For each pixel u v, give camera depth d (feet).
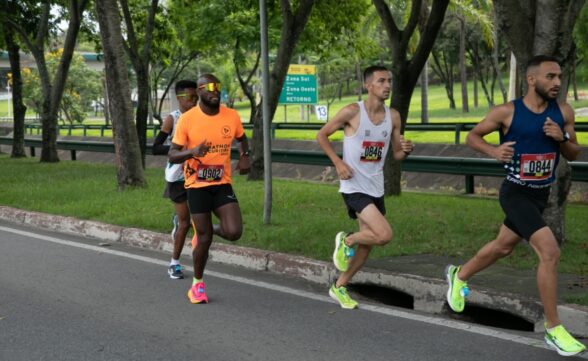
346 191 20.10
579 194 46.83
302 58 189.57
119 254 29.60
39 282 24.57
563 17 25.85
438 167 48.01
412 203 40.09
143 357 16.94
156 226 32.68
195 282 21.97
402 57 42.68
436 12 41.09
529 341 17.92
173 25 92.63
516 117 16.87
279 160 59.62
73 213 36.96
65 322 19.83
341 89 258.16
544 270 16.44
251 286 24.14
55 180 54.49
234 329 19.15
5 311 20.95
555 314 16.42
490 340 18.06
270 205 33.24
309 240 28.71
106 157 89.04
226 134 20.98
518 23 26.58
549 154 17.02
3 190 47.60
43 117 76.64
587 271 23.02
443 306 21.63
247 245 28.35
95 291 23.34
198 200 21.20
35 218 37.47
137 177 48.19
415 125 67.00
